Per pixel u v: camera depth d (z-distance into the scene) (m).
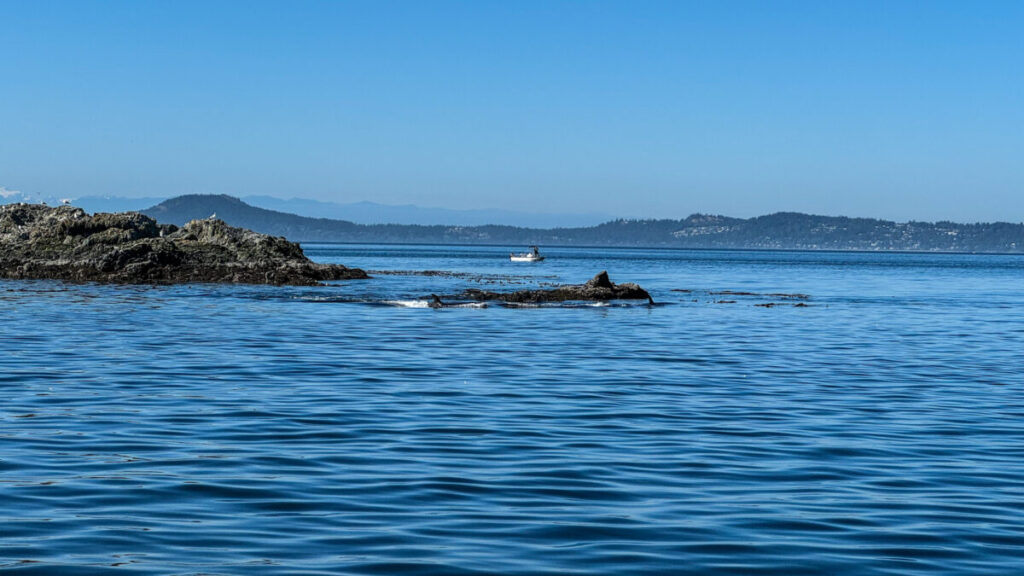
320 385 29.17
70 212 109.31
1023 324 59.62
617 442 21.06
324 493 16.11
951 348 44.03
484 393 28.11
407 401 26.34
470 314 60.59
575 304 71.31
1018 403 27.66
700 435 22.02
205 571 12.11
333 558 12.71
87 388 27.83
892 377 33.34
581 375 32.59
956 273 185.00
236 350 38.41
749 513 15.29
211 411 24.19
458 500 15.82
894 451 20.48
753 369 35.19
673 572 12.38
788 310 70.19
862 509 15.62
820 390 29.89
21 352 36.59
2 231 111.19
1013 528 14.64
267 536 13.63
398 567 12.40
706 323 57.06
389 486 16.66
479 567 12.45
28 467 17.69
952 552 13.40
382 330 48.72
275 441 20.53
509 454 19.59
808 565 12.75
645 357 38.53
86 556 12.57
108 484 16.45
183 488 16.27
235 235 106.31
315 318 55.31
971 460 19.66
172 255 96.69
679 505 15.73
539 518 14.80
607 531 14.17
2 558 12.41
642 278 139.12
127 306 61.62
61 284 86.12
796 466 18.88
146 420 22.81
